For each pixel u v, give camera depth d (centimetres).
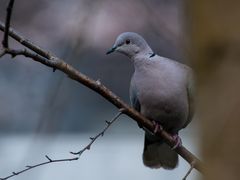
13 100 2062
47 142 1288
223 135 335
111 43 1892
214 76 344
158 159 888
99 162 1870
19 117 2070
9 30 562
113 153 1922
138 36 881
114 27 1797
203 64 347
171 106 845
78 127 2219
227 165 331
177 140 738
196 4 348
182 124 886
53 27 1916
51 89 1292
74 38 1220
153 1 1788
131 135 2245
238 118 334
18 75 2050
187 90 848
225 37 341
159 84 839
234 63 340
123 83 2042
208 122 341
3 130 2062
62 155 1852
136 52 873
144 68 858
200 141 343
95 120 2242
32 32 1909
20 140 1966
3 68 2062
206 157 338
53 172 1752
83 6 1259
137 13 1631
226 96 339
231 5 340
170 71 845
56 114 1269
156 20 1015
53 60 562
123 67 2030
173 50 1744
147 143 882
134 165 1841
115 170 1831
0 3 1775
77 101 2205
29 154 1325
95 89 589
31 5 1894
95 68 2006
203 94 346
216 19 343
